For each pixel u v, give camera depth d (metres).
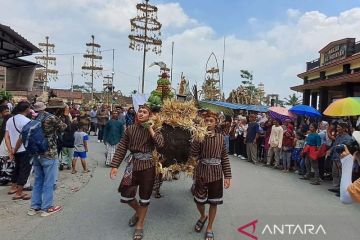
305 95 24.92
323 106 20.95
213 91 26.53
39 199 6.53
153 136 5.62
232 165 13.62
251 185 9.70
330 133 10.59
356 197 2.96
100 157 13.88
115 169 5.83
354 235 5.79
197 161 6.12
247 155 15.02
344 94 18.23
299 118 17.08
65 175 10.16
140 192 5.64
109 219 6.32
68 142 10.57
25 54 11.93
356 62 17.33
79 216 6.43
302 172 11.60
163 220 6.39
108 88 44.78
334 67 19.75
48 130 6.43
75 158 10.51
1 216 6.29
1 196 7.61
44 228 5.77
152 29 34.59
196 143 5.77
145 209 5.62
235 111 21.86
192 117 6.62
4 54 12.20
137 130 5.75
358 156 3.23
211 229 5.61
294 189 9.40
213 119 5.85
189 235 5.70
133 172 5.71
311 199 8.26
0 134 8.59
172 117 6.46
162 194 8.19
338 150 3.22
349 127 10.08
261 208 7.29
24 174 7.38
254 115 14.82
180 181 9.55
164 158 6.38
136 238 5.43
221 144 5.72
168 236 5.62
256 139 14.33
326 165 10.79
